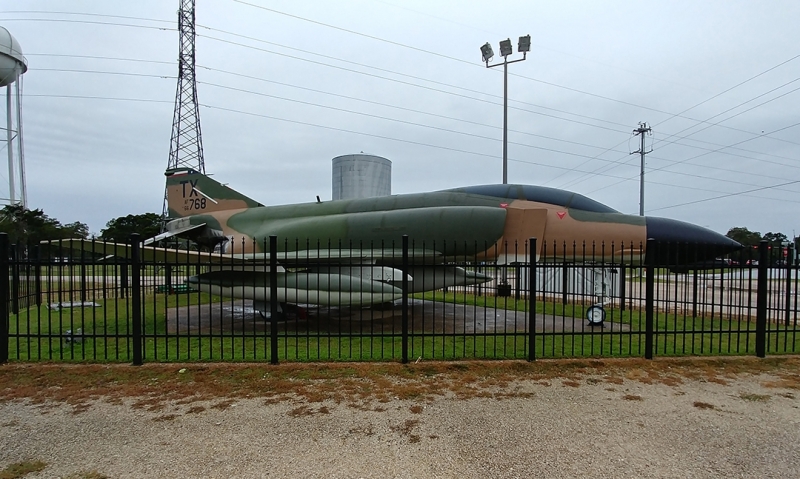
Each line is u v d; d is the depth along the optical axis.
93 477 3.20
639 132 44.28
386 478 3.19
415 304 13.94
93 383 5.31
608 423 4.23
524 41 24.17
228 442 3.78
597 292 13.38
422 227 10.94
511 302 14.43
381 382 5.38
